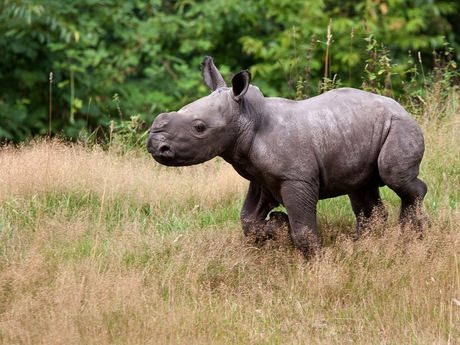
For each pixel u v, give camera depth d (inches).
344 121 666.2
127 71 1818.4
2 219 757.3
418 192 706.8
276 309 611.5
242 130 645.3
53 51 1665.8
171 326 550.9
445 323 573.3
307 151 650.2
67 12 1649.9
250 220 730.8
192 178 951.0
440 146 977.5
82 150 968.3
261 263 701.3
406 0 2076.8
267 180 662.5
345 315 600.1
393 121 672.4
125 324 557.0
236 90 635.5
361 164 675.4
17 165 863.7
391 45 1998.0
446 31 2054.6
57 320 544.1
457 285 624.7
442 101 1109.1
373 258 669.9
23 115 1576.0
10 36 1594.5
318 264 657.0
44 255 659.4
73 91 1573.6
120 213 830.5
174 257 677.9
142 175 920.3
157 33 1828.2
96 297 580.1
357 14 2081.7
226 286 647.8
